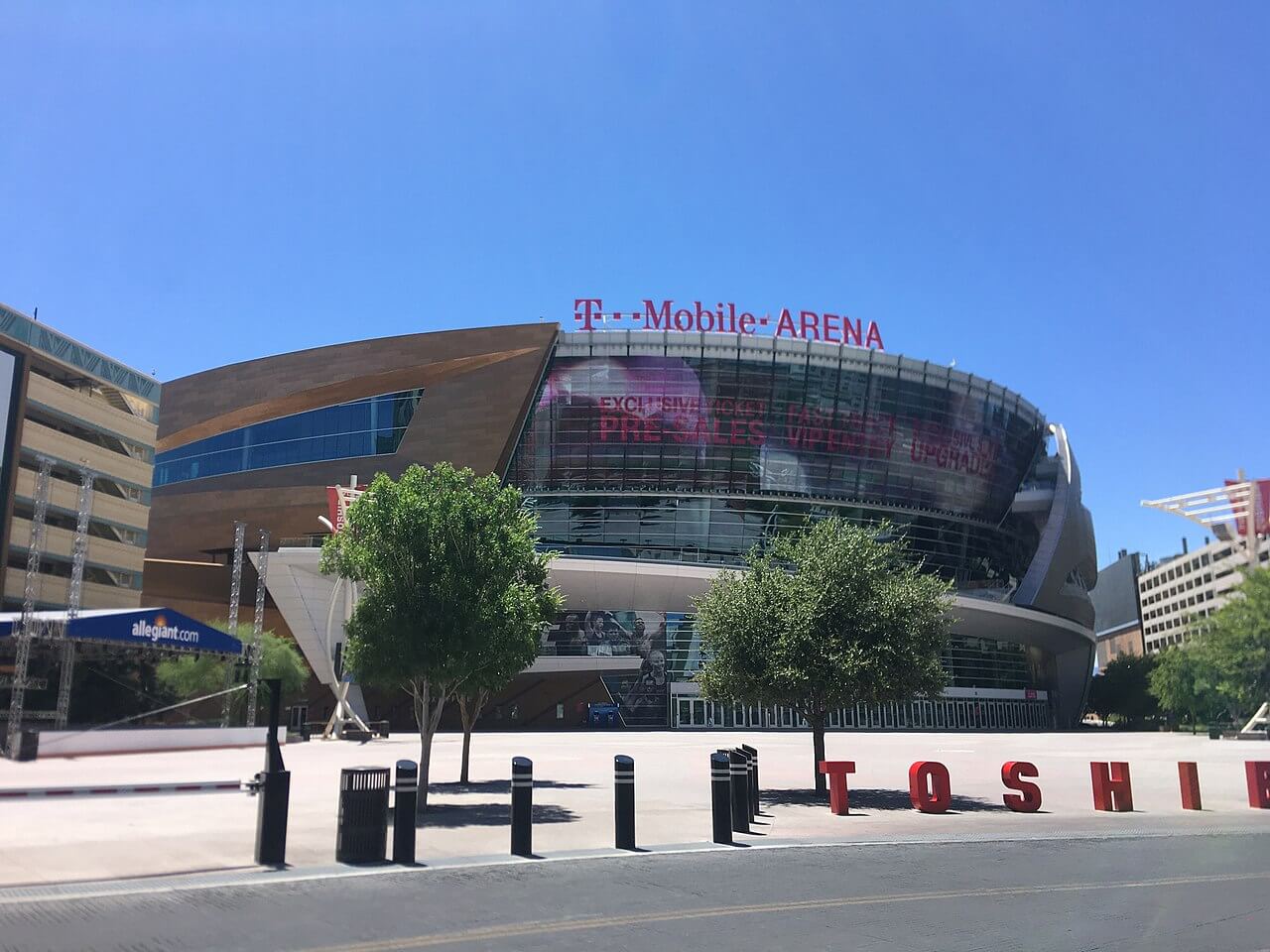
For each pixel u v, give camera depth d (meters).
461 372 79.81
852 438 83.12
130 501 59.91
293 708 54.44
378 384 80.81
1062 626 89.00
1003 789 24.56
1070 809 20.20
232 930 8.07
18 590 50.50
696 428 80.06
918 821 17.72
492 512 19.00
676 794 21.84
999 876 11.67
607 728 72.19
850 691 21.47
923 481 86.06
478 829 15.49
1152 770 32.62
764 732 68.88
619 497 80.31
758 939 8.14
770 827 16.59
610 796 21.41
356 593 55.06
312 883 10.37
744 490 80.56
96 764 28.11
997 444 91.50
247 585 76.06
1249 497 76.88
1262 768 20.86
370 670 18.12
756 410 80.88
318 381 81.69
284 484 81.56
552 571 70.50
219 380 85.50
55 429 54.41
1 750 28.00
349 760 33.44
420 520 18.08
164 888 9.94
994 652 89.31
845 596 21.73
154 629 21.88
